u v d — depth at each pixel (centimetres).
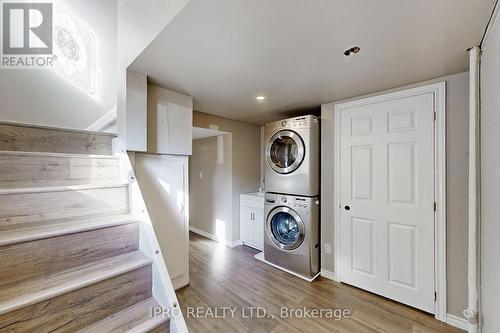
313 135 251
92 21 228
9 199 107
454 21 111
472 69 133
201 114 302
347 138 234
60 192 122
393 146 205
